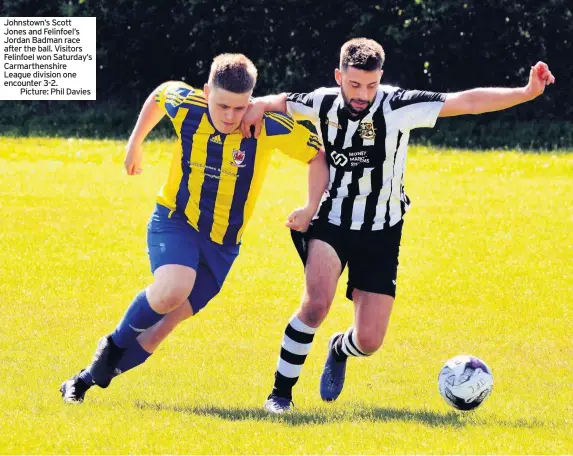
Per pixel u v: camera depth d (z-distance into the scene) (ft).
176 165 41.57
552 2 194.08
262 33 204.13
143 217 97.91
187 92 41.32
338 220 42.60
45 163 134.51
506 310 66.59
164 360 52.75
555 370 52.47
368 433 37.65
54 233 88.63
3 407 41.14
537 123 195.83
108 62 204.44
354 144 41.68
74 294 68.03
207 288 42.52
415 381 49.83
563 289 72.90
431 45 197.67
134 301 40.93
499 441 36.99
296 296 69.87
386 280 43.14
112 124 191.31
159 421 38.86
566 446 36.76
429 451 35.47
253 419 39.73
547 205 110.42
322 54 204.23
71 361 51.21
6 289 68.64
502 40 197.67
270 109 41.86
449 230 95.20
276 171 135.03
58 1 200.95
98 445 35.73
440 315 65.00
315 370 52.60
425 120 41.29
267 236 91.15
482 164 147.33
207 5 203.10
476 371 42.52
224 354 54.39
